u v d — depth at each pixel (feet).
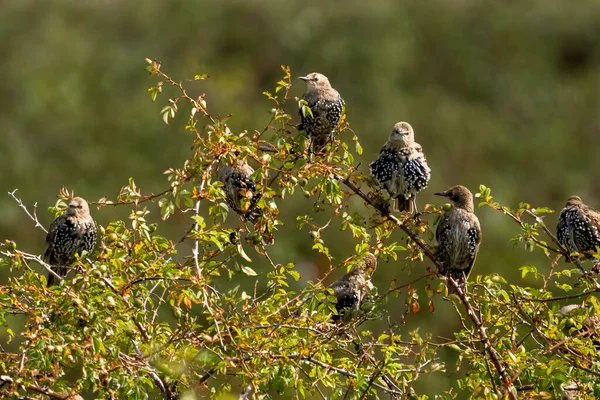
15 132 81.56
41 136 82.12
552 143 89.76
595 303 28.94
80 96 84.89
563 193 87.66
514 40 98.12
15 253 27.91
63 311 25.32
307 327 28.02
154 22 93.04
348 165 31.17
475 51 96.89
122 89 87.61
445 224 37.63
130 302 27.55
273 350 27.84
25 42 88.69
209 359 26.45
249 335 26.89
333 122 39.11
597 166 89.92
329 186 29.99
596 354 29.01
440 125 87.81
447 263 38.09
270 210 30.04
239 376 27.68
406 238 32.04
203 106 29.84
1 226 75.66
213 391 28.19
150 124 82.33
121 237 27.91
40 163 80.64
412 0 98.12
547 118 93.40
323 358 27.73
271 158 30.12
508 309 29.81
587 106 93.66
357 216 30.73
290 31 92.27
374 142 83.92
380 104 86.43
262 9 93.71
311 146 36.99
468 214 37.58
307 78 39.34
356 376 27.84
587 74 97.09
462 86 95.45
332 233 70.59
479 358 29.63
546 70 96.84
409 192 37.47
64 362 25.81
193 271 28.99
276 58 92.68
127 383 26.04
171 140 81.87
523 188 87.20
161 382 28.37
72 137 82.12
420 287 66.49
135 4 93.81
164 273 27.12
